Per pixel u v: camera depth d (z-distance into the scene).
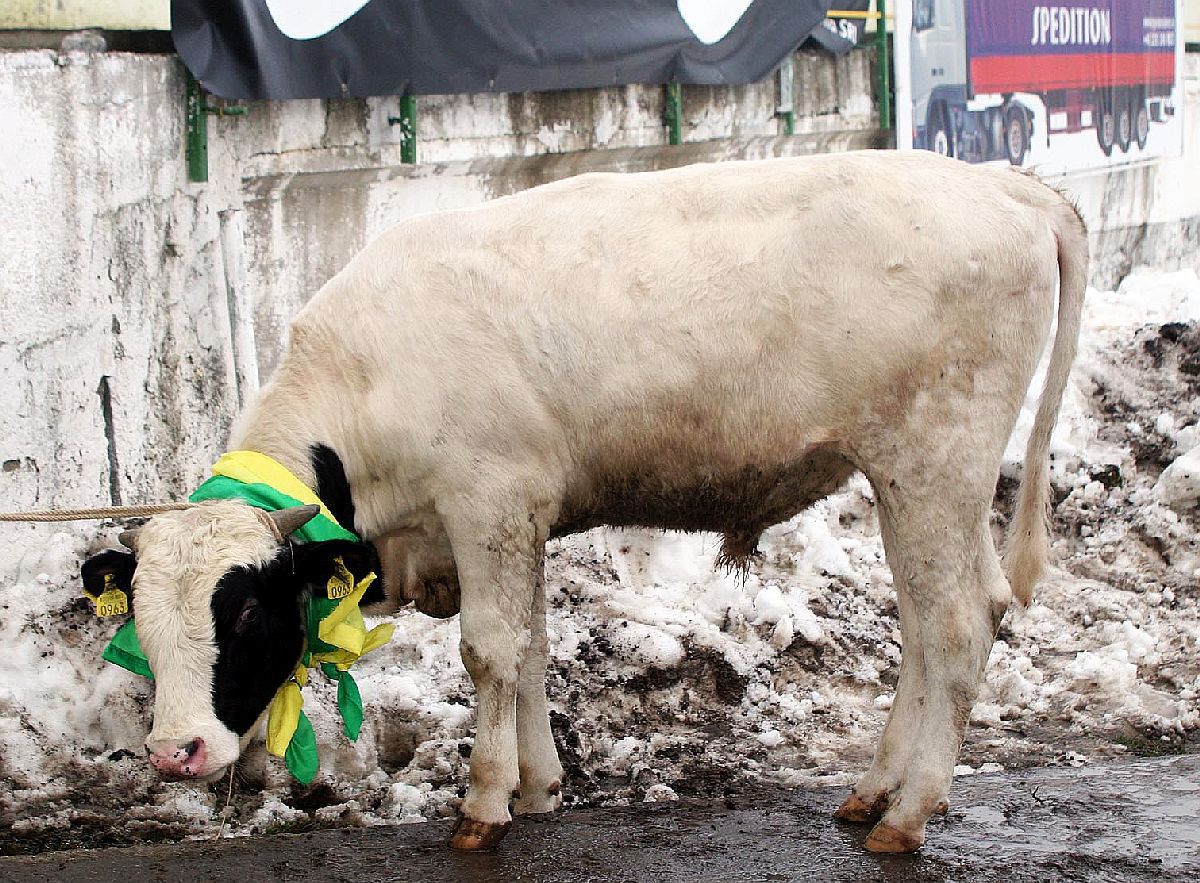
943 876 4.55
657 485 4.93
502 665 4.83
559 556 6.80
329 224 7.89
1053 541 7.75
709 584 6.87
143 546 4.41
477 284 4.80
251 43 6.84
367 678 5.89
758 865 4.65
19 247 6.22
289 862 4.70
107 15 7.81
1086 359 8.77
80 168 6.45
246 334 7.37
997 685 6.36
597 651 6.22
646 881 4.53
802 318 4.69
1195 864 4.64
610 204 4.88
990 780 5.46
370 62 7.47
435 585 5.14
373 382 4.82
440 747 5.57
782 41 9.84
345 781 5.48
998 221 4.71
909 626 5.00
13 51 6.23
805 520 7.31
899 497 4.78
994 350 4.72
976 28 11.05
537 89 8.39
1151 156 13.59
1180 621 7.01
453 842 4.81
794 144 10.65
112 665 5.68
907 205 4.69
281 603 4.47
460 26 7.84
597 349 4.73
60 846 4.95
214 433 7.28
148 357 6.92
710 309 4.71
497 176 8.80
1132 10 13.05
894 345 4.66
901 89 10.31
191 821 5.16
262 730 5.29
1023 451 8.00
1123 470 8.16
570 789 5.45
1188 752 5.82
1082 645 6.79
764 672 6.30
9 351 6.21
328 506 4.87
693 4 9.15
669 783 5.48
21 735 5.43
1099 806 5.16
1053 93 12.02
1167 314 9.37
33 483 6.36
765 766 5.68
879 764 5.04
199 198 7.14
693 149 9.85
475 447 4.75
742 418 4.77
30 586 5.91
